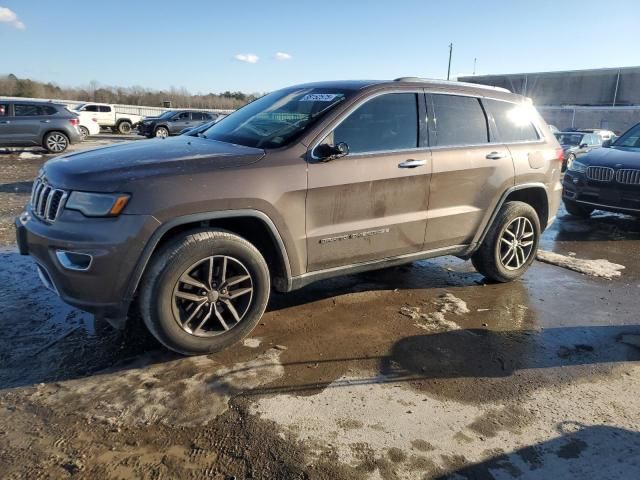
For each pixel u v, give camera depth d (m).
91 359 3.28
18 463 2.36
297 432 2.63
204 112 26.66
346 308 4.27
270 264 3.70
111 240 2.92
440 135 4.27
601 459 2.52
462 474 2.38
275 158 3.43
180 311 3.24
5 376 3.05
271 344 3.58
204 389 2.99
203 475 2.33
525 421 2.80
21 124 15.74
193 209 3.10
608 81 52.78
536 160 4.91
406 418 2.79
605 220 8.36
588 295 4.79
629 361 3.52
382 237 3.97
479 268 4.95
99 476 2.30
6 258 5.12
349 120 3.77
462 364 3.39
